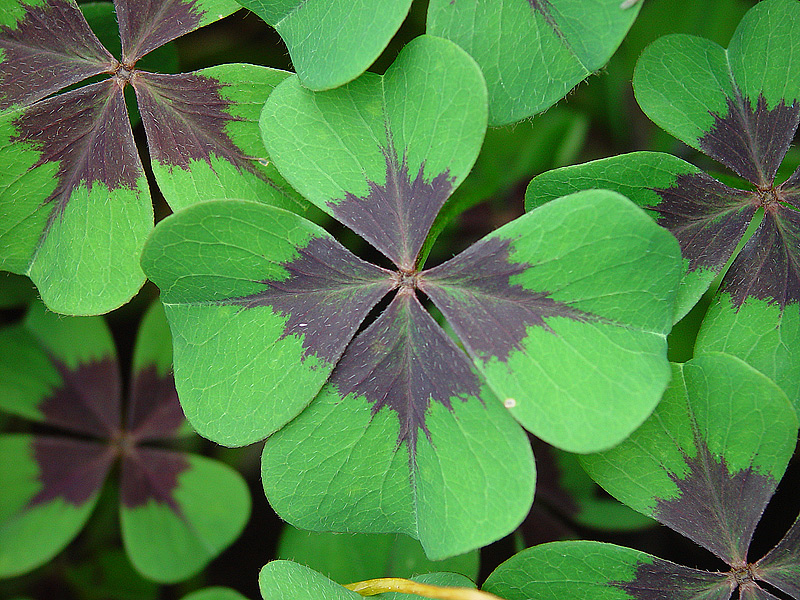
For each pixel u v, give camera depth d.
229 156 0.26
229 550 0.32
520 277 0.24
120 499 0.32
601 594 0.25
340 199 0.25
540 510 0.31
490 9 0.25
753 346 0.25
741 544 0.25
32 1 0.27
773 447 0.25
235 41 0.33
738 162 0.26
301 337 0.25
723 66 0.26
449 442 0.25
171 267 0.25
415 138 0.25
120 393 0.32
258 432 0.25
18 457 0.32
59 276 0.26
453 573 0.26
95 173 0.26
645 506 0.25
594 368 0.24
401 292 0.25
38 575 0.32
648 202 0.26
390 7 0.24
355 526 0.25
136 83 0.27
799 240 0.26
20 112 0.26
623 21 0.25
